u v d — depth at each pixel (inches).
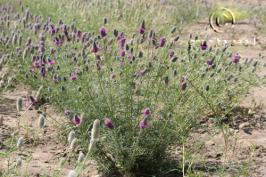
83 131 205.3
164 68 221.8
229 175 202.2
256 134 255.4
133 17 452.1
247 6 813.2
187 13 631.2
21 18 361.7
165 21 476.1
